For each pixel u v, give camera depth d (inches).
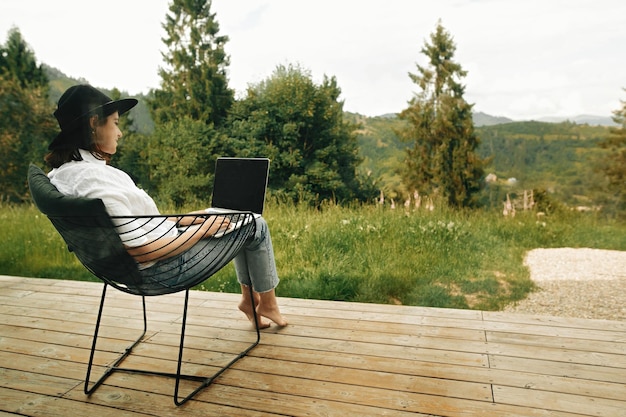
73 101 63.2
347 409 63.9
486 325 91.3
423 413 62.6
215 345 85.4
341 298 132.3
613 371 72.2
